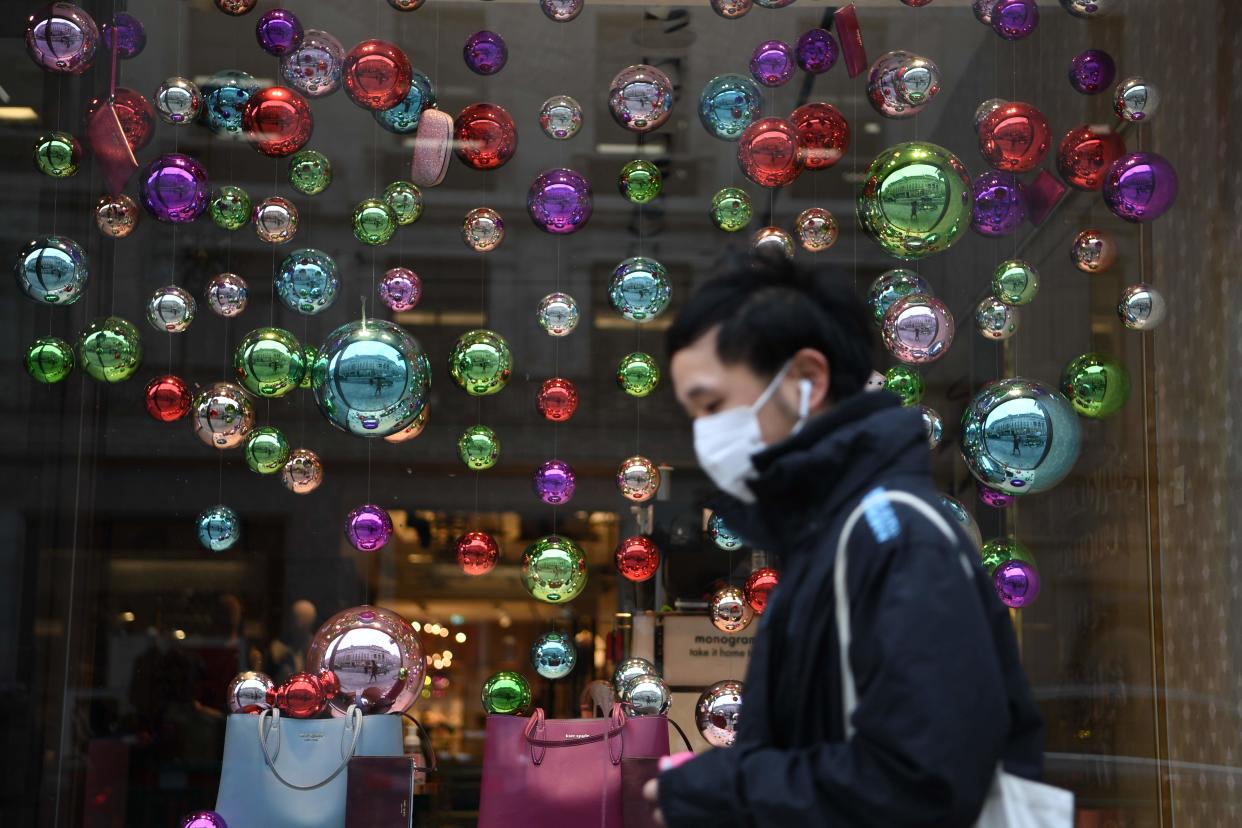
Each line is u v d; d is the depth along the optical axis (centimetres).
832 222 420
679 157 480
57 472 455
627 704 384
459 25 481
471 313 476
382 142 482
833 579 138
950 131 471
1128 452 439
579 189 392
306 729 353
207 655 453
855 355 153
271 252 476
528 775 341
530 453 469
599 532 462
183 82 403
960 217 335
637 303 389
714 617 410
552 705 447
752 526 155
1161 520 427
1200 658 400
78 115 453
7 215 454
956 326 464
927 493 140
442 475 467
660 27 483
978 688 126
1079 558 439
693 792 136
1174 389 423
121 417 462
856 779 125
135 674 450
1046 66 466
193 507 461
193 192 385
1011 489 346
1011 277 397
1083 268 408
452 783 446
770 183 383
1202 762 396
